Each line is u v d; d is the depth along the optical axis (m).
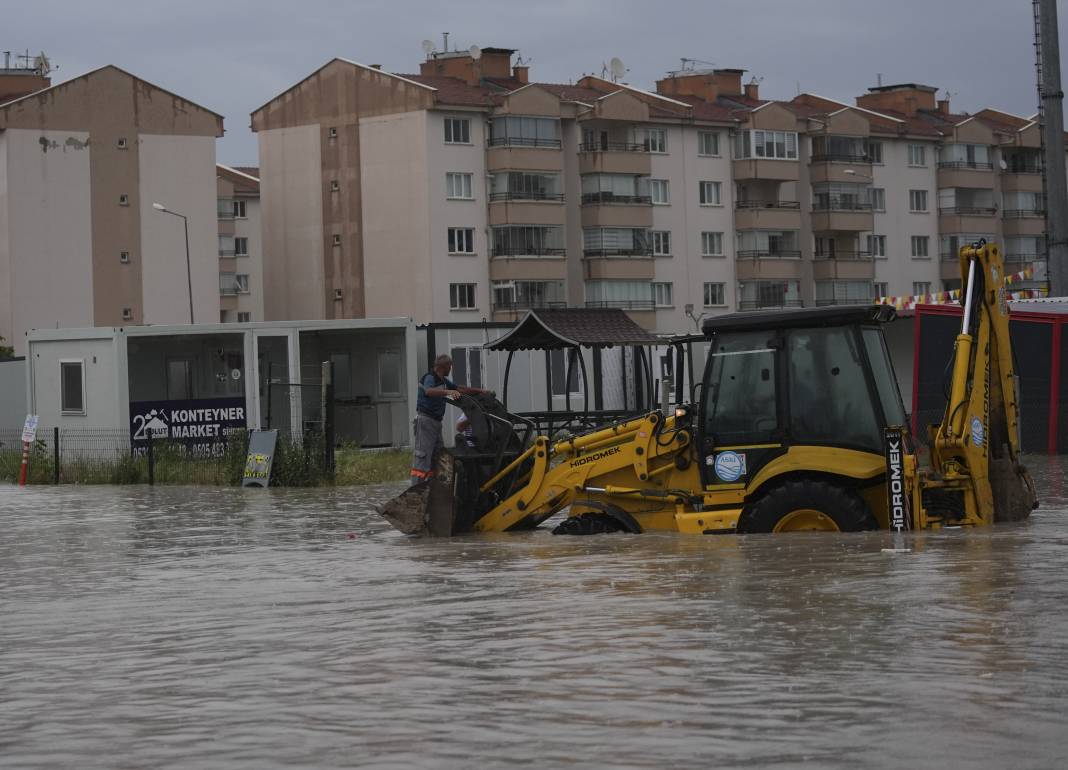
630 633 10.86
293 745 7.88
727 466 17.75
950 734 7.57
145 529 23.73
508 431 20.58
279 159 97.94
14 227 89.50
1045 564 13.72
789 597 12.20
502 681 9.35
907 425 17.72
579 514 19.31
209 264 95.12
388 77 93.94
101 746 8.04
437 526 19.94
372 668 10.02
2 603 14.59
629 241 97.31
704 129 101.56
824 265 106.12
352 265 95.62
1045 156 37.66
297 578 15.77
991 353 18.36
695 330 100.81
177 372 48.88
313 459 34.28
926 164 113.19
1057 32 37.25
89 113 91.62
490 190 94.44
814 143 107.00
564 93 100.44
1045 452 39.09
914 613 11.13
